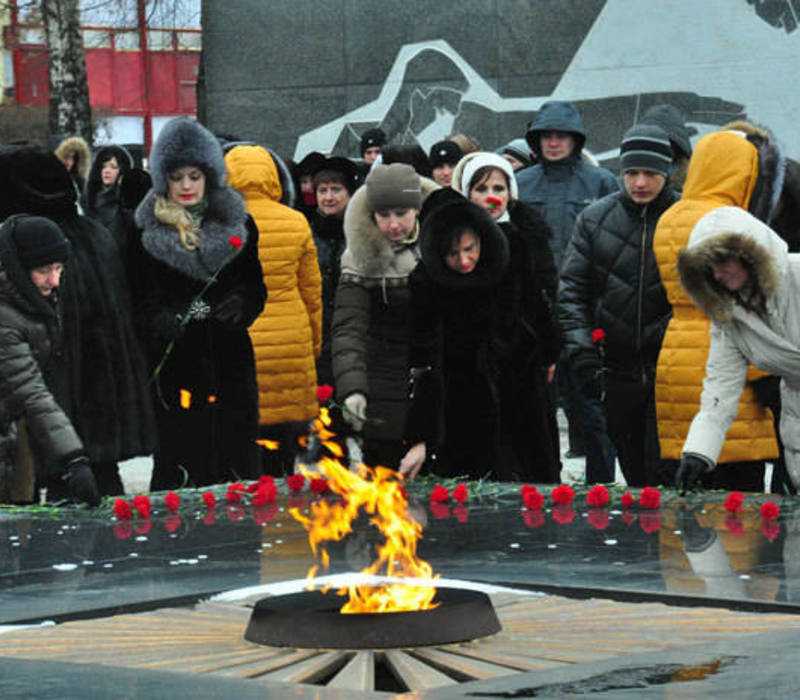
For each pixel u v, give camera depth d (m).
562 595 4.16
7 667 2.86
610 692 2.53
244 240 7.92
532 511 5.87
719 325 5.98
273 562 4.79
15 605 4.13
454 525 5.51
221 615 3.86
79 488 6.28
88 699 2.56
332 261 9.55
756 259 5.64
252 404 8.02
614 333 7.60
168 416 7.90
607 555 4.70
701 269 5.72
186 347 7.84
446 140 10.06
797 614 3.76
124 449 7.73
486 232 6.69
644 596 4.03
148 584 4.43
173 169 7.80
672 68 15.09
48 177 7.70
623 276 7.58
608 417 7.68
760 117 14.77
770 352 5.80
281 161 9.09
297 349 8.66
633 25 15.22
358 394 6.98
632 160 7.53
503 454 7.16
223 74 16.67
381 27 16.16
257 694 2.58
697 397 6.98
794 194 7.06
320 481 6.67
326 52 16.36
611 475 9.09
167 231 7.78
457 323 6.80
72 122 24.95
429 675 3.03
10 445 6.58
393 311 7.02
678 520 5.47
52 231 6.63
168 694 2.59
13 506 6.36
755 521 5.38
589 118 15.48
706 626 3.50
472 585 4.28
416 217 7.28
